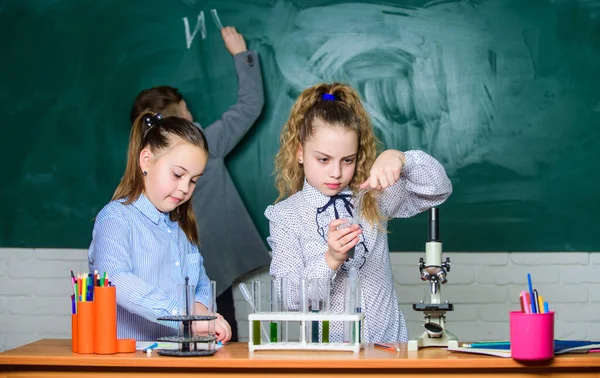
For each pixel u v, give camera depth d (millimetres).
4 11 3615
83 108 3592
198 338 1553
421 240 3543
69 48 3607
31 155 3586
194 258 2082
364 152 2043
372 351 1607
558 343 1654
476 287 3549
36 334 3572
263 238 3539
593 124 3576
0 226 3574
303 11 3594
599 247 3555
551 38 3600
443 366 1462
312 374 1480
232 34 3580
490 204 3559
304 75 3576
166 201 1969
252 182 3551
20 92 3602
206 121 3562
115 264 1873
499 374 1495
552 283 3549
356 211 1781
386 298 2008
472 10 3600
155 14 3605
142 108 3533
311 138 1906
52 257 3574
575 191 3566
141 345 1713
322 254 1851
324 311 1642
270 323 1632
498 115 3578
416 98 3578
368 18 3596
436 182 1909
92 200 3576
